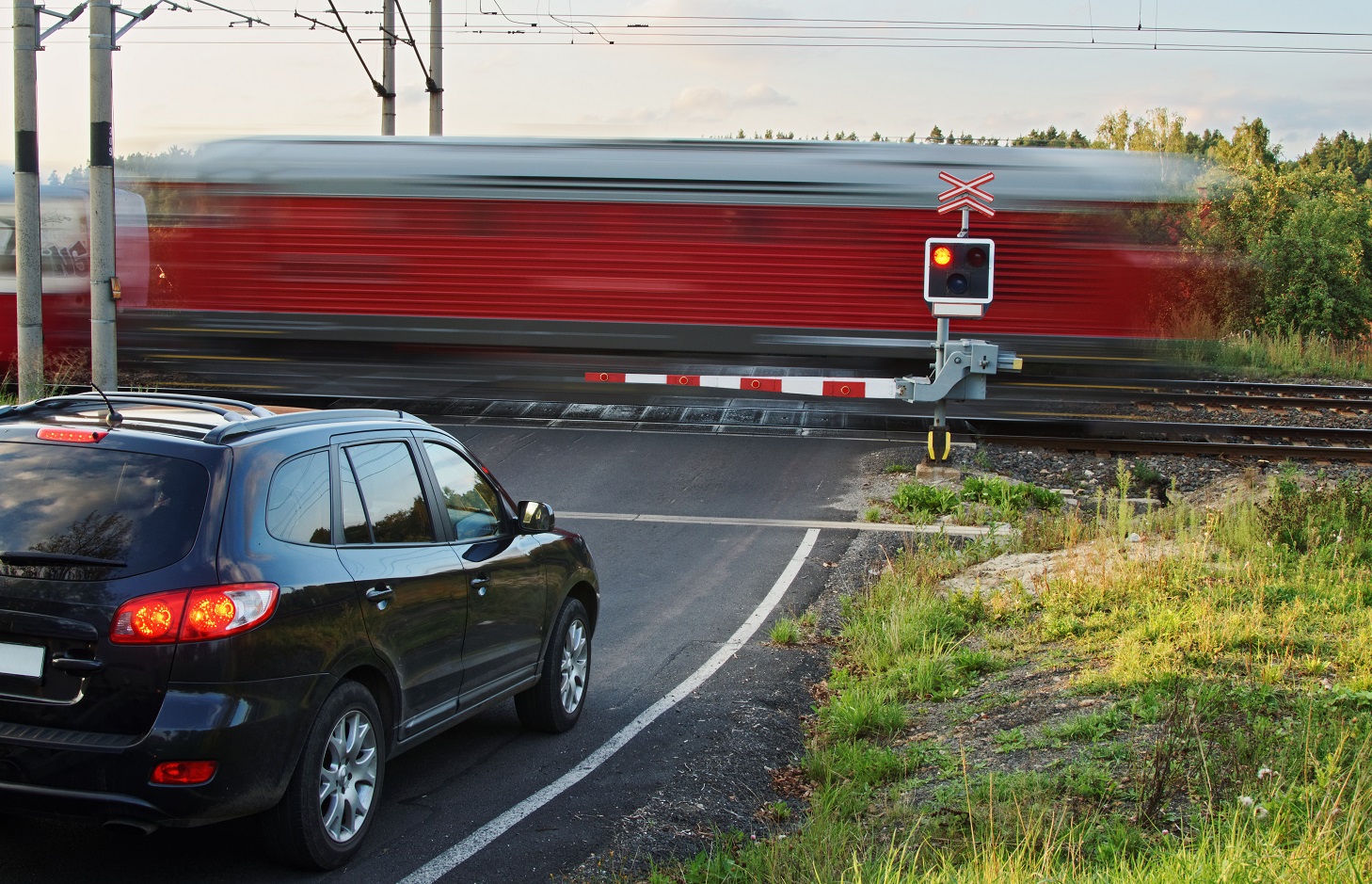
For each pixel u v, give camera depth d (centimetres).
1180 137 4734
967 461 1609
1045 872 414
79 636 414
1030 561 1052
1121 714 597
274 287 1855
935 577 1016
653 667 806
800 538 1250
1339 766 482
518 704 652
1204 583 848
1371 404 1981
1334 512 1016
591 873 478
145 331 1895
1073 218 1727
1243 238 3544
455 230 1817
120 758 408
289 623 438
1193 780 503
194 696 413
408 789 572
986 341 1738
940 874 432
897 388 1497
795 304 1761
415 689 518
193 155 1873
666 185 1775
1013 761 571
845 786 562
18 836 491
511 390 1880
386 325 1833
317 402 1938
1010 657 760
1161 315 1752
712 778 593
